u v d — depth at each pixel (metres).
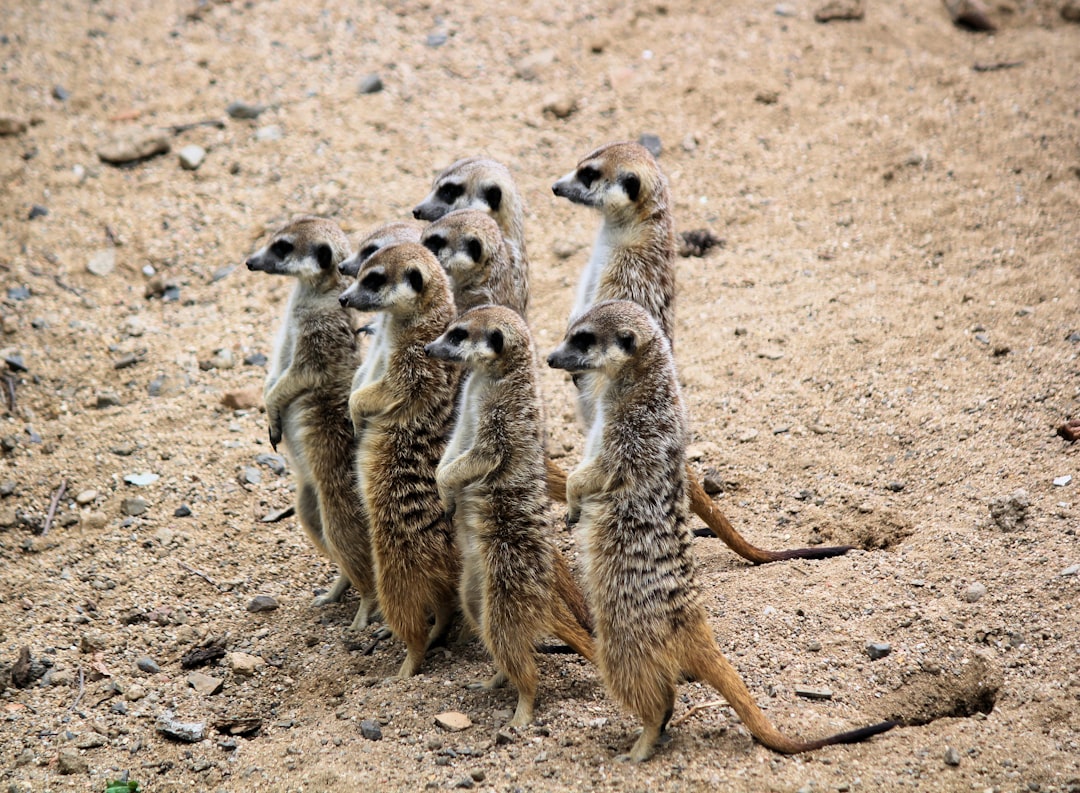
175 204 13.66
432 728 7.17
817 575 8.26
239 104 14.97
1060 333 10.77
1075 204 12.77
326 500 8.50
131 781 6.94
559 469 8.88
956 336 11.03
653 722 6.72
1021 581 7.91
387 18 16.62
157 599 8.84
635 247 9.34
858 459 9.73
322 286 8.75
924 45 15.97
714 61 15.67
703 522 9.40
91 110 14.88
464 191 9.77
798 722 6.85
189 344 11.86
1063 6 16.50
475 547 7.45
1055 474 8.97
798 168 14.05
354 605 8.88
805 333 11.45
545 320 12.06
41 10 16.56
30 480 10.09
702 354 11.39
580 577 8.18
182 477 10.13
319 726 7.33
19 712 7.68
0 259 12.70
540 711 7.28
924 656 7.38
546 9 16.72
